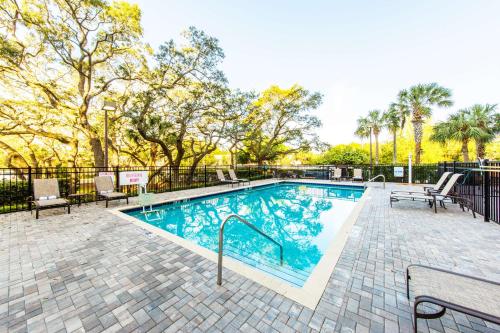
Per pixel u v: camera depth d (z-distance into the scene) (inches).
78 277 108.7
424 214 232.1
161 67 470.3
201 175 543.2
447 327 75.1
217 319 79.7
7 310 84.5
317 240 210.2
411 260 126.3
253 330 74.4
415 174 542.3
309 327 75.5
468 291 69.5
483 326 75.2
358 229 182.9
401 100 719.1
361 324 76.7
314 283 101.6
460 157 914.1
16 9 375.9
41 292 96.2
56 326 76.6
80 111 470.0
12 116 457.4
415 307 67.4
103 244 150.9
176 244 151.0
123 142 629.9
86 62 499.5
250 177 646.5
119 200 314.0
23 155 590.6
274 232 234.8
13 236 165.6
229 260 127.2
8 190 263.7
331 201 384.5
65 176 292.4
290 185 580.7
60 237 164.1
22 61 410.6
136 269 116.5
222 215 304.2
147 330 74.9
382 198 329.4
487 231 174.7
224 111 546.6
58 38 393.4
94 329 75.3
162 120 494.3
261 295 93.3
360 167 615.8
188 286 100.4
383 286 100.0
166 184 464.1
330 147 779.4
